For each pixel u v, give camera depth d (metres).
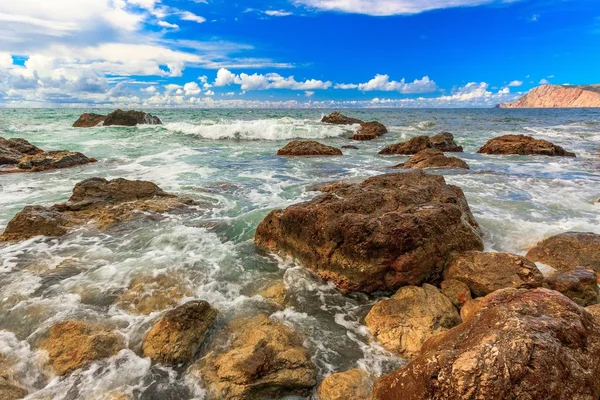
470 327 4.09
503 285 6.09
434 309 5.68
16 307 5.92
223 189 13.13
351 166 17.92
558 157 20.28
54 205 10.27
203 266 7.38
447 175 15.07
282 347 4.88
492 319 3.96
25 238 8.59
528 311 3.98
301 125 34.88
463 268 6.63
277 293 6.52
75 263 7.46
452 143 23.91
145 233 9.04
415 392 3.65
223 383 4.38
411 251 6.67
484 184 13.55
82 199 10.72
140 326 5.50
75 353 4.84
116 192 11.23
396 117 58.00
